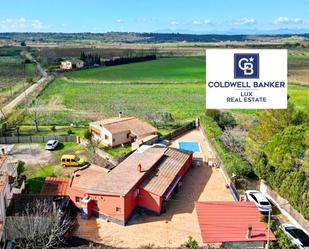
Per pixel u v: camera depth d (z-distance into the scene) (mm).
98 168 45406
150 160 45812
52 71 180750
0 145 61656
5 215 34438
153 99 109938
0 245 31844
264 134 48469
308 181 36500
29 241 31906
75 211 39531
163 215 39219
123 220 36938
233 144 55938
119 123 64000
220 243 30750
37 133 68688
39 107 95062
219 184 47031
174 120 82000
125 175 41188
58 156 56656
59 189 40750
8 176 38125
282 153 40781
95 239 34594
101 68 198125
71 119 81875
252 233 31766
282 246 30547
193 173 50562
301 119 47250
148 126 65938
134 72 181750
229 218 34031
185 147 61781
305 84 128125
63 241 32906
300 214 35969
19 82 145125
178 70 188250
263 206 38469
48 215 33812
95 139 63062
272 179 40938
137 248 32844
